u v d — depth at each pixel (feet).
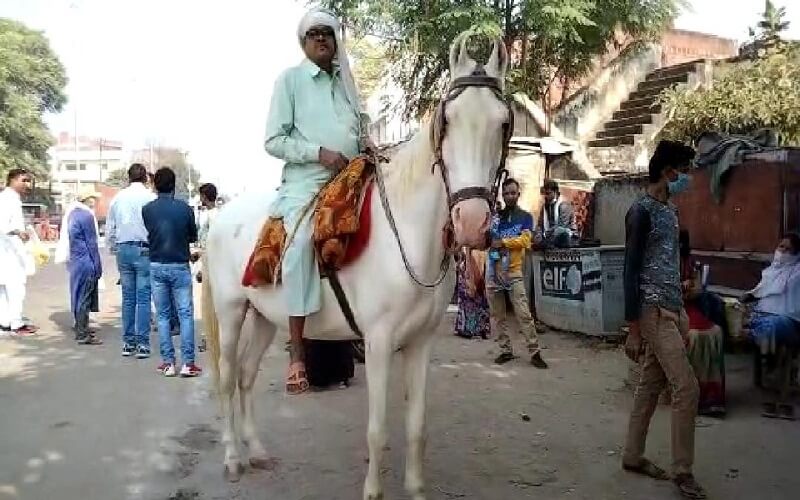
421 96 41.11
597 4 38.01
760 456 16.15
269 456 16.21
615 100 49.39
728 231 27.30
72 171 272.31
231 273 14.94
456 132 10.38
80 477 15.05
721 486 14.47
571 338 29.76
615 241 35.86
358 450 16.62
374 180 12.25
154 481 14.84
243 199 15.55
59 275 61.52
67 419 19.15
